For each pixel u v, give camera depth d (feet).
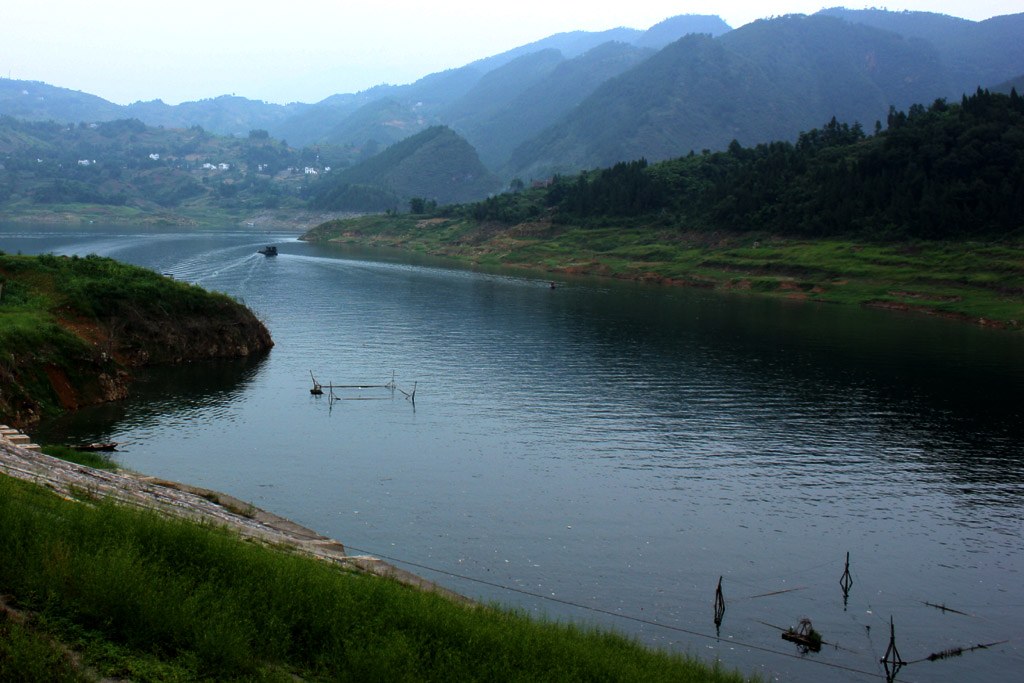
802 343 311.47
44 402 166.61
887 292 460.14
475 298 433.48
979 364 274.36
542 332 320.50
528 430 177.06
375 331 308.40
